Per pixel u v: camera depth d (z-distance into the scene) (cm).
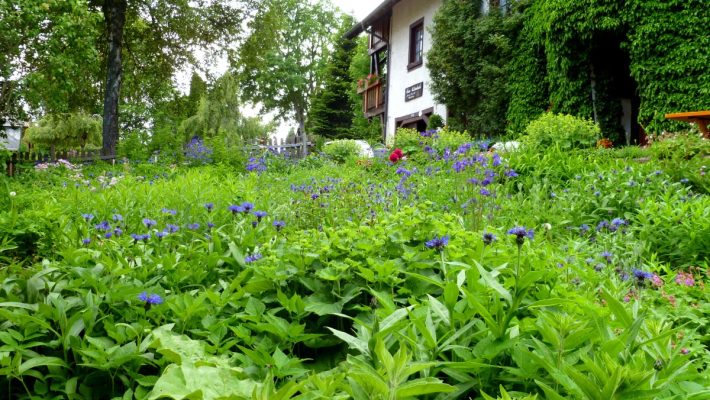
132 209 527
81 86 1986
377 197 529
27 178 1034
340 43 4759
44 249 418
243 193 572
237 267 272
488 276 166
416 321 155
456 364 148
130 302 217
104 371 186
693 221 420
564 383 127
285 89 5403
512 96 1520
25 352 184
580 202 552
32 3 1158
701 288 316
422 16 2000
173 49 2241
